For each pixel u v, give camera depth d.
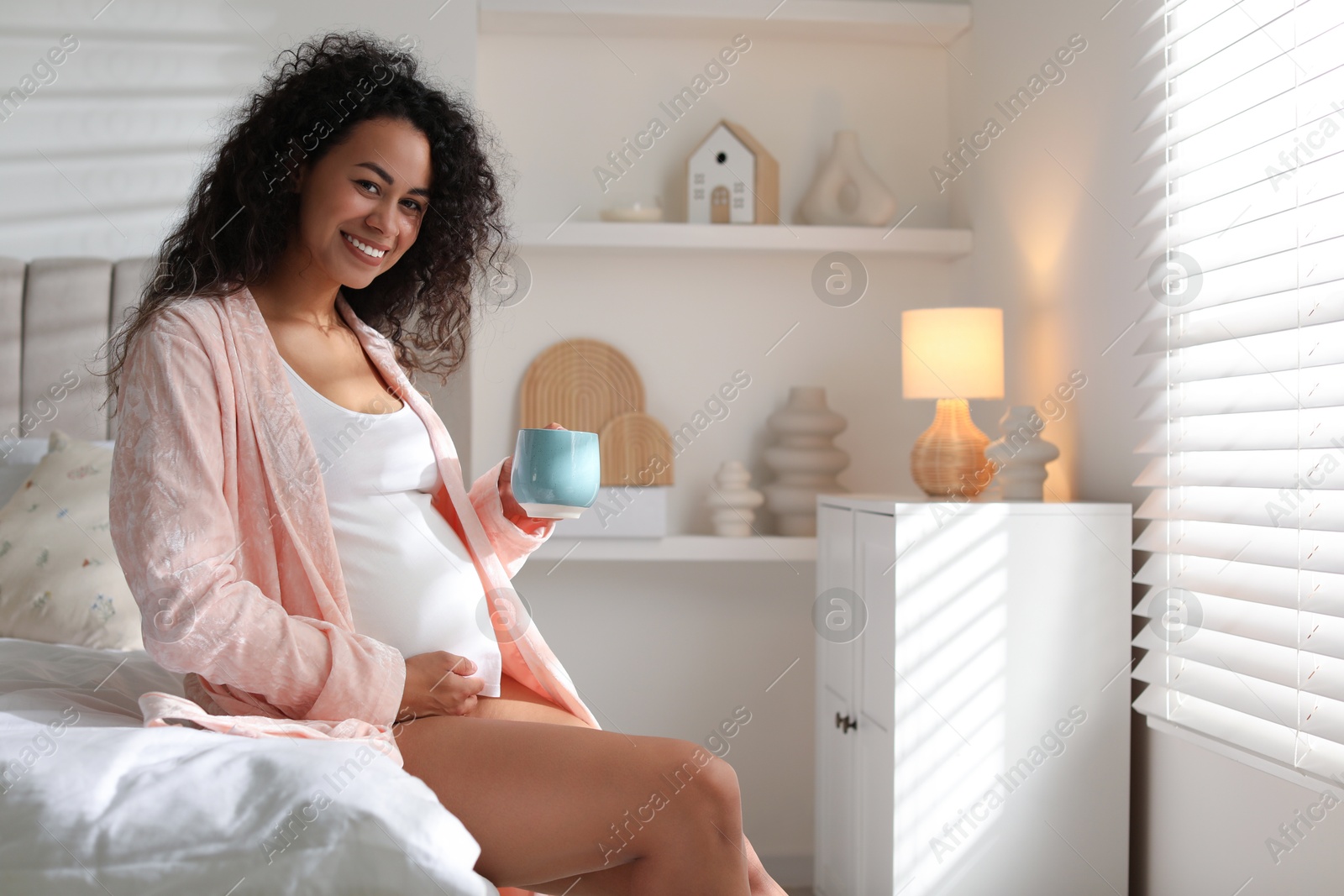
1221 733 1.70
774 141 2.94
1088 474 2.24
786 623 2.91
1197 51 1.88
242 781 0.93
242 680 1.06
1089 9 2.22
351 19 2.56
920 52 2.99
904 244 2.79
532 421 2.83
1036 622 2.02
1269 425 1.65
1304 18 1.61
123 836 0.88
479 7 2.67
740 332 2.93
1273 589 1.60
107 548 1.82
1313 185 1.57
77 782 0.91
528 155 2.87
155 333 1.12
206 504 1.07
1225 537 1.73
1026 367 2.53
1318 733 1.49
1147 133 2.01
